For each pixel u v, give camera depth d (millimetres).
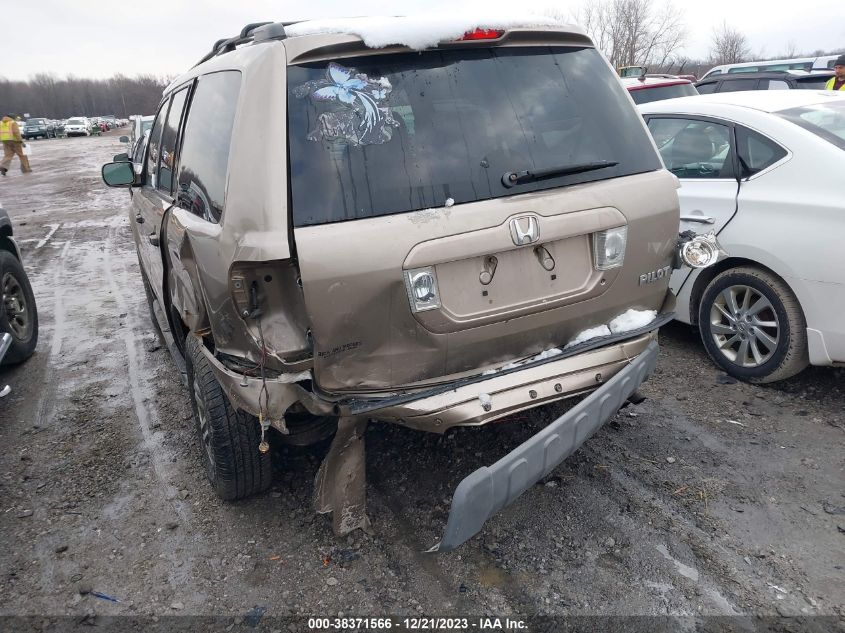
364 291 2377
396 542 3057
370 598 2742
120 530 3273
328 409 2494
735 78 11031
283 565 2959
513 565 2877
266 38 2684
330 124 2477
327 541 3090
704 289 4621
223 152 2771
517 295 2650
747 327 4301
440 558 2939
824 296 3783
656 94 9914
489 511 2377
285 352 2482
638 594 2678
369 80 2562
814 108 4434
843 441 3656
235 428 3080
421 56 2674
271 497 3443
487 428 3811
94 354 5723
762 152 4238
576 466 3553
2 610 2781
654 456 3615
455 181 2562
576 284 2781
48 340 6137
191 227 2912
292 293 2455
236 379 2594
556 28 2947
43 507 3494
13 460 3977
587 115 2932
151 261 4617
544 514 3189
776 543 2922
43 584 2926
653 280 3031
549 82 2891
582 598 2676
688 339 5129
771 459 3535
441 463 3609
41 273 8969
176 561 3027
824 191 3857
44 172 24828
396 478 3516
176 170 3725
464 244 2482
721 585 2701
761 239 4062
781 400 4133
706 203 4445
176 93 4188
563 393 2709
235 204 2488
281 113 2455
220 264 2549
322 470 2697
